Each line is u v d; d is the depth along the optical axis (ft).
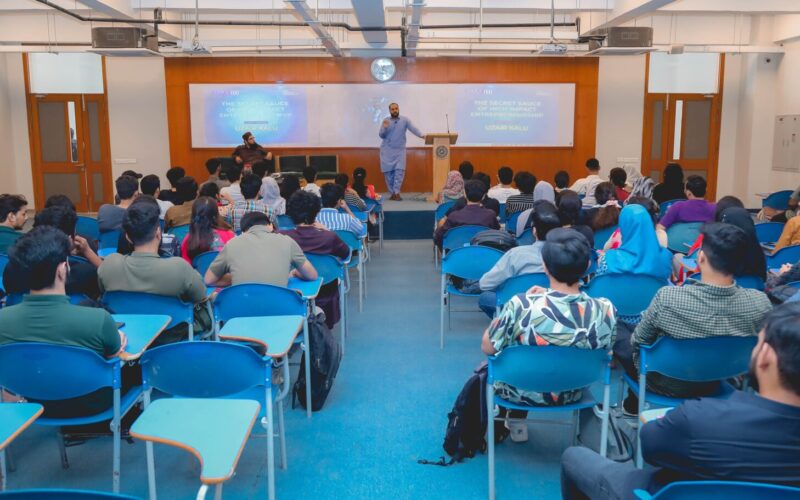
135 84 36.91
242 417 5.91
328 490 8.59
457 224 16.48
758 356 4.49
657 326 7.70
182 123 36.17
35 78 36.65
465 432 9.23
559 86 36.14
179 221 16.62
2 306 9.85
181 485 8.70
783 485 4.43
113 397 7.67
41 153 37.27
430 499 8.37
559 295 7.75
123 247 12.28
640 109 37.40
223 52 35.29
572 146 36.63
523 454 9.52
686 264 12.35
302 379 11.03
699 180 16.81
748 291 7.59
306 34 36.09
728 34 36.37
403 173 33.14
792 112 34.24
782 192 25.00
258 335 8.36
